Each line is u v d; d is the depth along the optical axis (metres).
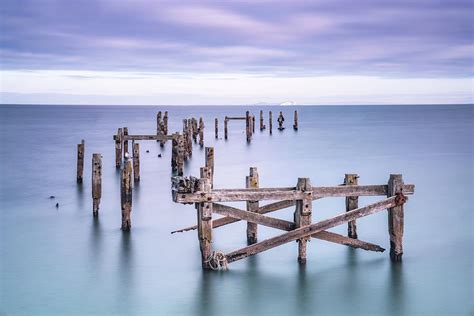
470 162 47.34
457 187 34.56
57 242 22.31
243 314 15.49
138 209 28.55
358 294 16.70
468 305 15.94
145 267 19.16
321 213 26.95
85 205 29.64
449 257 19.92
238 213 17.62
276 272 18.28
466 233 23.22
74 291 17.19
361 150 58.25
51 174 41.72
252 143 68.06
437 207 28.41
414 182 36.66
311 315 15.38
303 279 17.72
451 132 84.88
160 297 16.67
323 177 39.84
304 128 101.06
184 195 17.14
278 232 23.27
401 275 18.08
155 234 23.41
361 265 18.89
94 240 22.55
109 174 41.75
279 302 16.20
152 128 104.88
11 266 19.47
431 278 17.91
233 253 18.03
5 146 63.69
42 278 18.30
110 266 19.34
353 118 153.75
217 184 36.59
